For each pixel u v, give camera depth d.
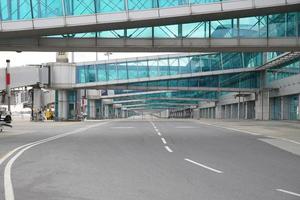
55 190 9.54
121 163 14.25
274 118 75.12
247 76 80.56
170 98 110.88
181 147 20.14
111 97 100.06
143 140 24.47
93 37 32.19
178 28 36.09
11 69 59.19
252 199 8.62
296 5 26.36
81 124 51.16
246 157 16.14
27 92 72.38
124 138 26.05
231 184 10.33
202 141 23.80
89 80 77.00
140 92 100.38
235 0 26.94
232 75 84.88
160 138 26.05
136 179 11.03
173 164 14.02
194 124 50.25
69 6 27.95
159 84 84.31
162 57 77.25
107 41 32.25
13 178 11.17
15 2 28.05
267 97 76.62
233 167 13.37
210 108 126.50
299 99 62.88
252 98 82.94
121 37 32.31
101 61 77.38
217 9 27.16
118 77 77.69
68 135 29.06
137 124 50.81
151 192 9.30
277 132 32.69
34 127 42.00
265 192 9.36
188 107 158.12
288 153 17.66
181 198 8.68
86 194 9.09
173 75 77.06
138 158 15.70
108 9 27.86
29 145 21.08
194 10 27.41
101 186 10.03
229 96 99.44
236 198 8.70
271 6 26.42
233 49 34.03
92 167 13.28
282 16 41.84
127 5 27.73
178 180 10.88
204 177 11.38
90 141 23.69
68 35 32.09
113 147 20.06
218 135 29.09
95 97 99.12
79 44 32.16
